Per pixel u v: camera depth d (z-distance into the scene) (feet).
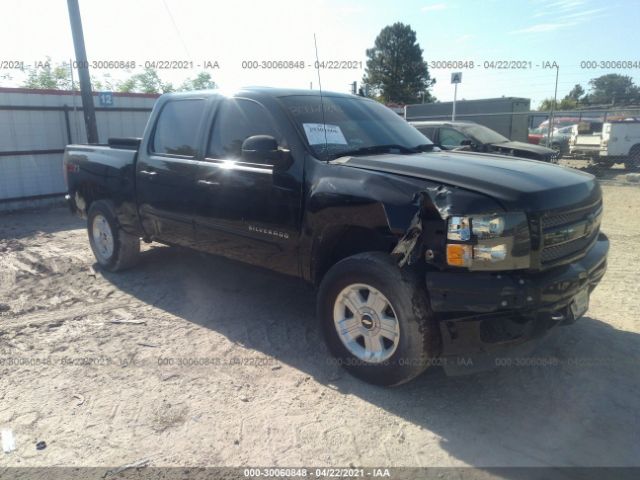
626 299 16.39
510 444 9.61
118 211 18.53
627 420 10.25
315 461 9.18
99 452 9.46
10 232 28.27
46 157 37.01
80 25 34.65
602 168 59.98
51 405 10.98
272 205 13.16
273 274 13.98
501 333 10.33
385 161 11.99
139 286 18.30
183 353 13.24
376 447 9.54
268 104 13.89
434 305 10.15
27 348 13.66
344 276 11.43
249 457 9.29
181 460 9.22
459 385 11.58
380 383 11.25
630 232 26.25
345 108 14.99
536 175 11.43
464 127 40.19
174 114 16.69
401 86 152.87
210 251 15.53
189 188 15.42
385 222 10.80
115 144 20.04
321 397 11.14
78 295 17.60
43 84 66.33
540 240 10.20
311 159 12.53
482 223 9.78
